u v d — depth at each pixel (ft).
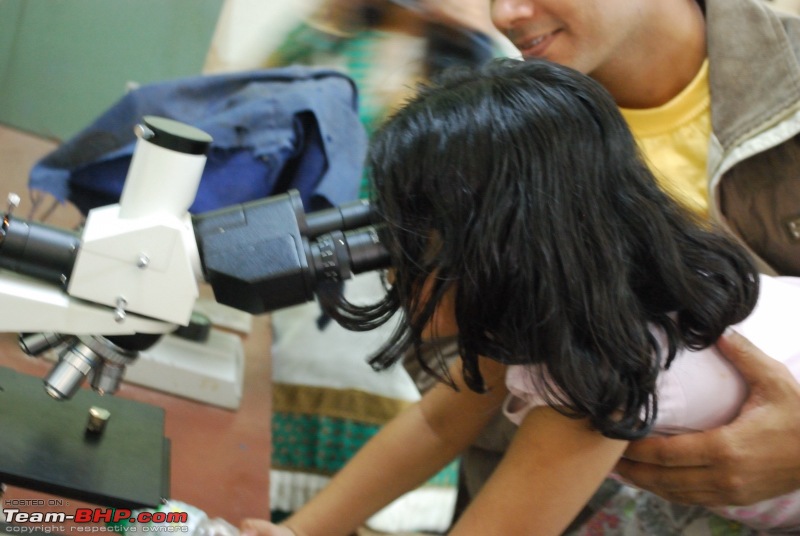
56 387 2.13
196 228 2.08
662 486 2.69
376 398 4.82
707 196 3.75
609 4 3.41
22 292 2.00
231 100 4.47
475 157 2.16
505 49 5.80
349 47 5.74
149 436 2.61
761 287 3.03
